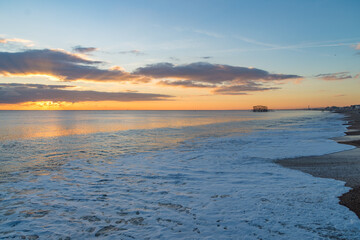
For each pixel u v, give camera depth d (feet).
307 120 189.57
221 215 18.44
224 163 38.19
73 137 82.28
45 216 19.15
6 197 23.67
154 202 21.79
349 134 76.48
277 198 21.59
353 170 31.37
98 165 38.52
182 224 17.22
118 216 18.94
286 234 15.16
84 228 16.99
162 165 37.65
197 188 25.63
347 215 17.52
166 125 149.79
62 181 29.37
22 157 46.29
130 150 53.78
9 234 16.19
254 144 58.85
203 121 202.90
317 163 36.47
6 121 209.46
